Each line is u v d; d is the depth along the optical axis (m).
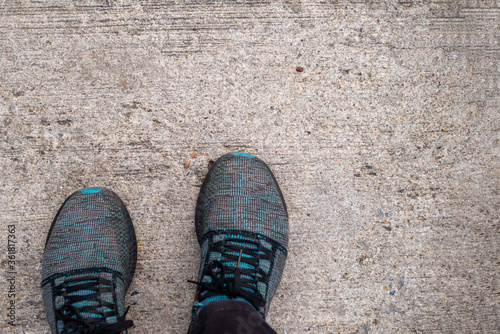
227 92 1.45
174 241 1.40
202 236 1.38
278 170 1.45
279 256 1.35
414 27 1.50
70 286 1.28
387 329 1.42
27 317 1.35
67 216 1.35
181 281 1.39
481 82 1.50
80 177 1.41
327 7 1.48
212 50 1.45
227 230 1.34
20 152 1.40
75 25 1.43
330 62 1.47
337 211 1.44
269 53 1.46
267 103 1.45
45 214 1.39
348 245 1.43
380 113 1.48
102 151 1.42
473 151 1.49
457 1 1.49
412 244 1.45
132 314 1.37
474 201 1.48
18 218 1.38
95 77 1.43
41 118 1.41
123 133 1.42
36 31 1.43
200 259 1.38
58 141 1.41
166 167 1.42
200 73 1.44
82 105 1.42
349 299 1.41
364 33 1.48
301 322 1.40
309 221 1.43
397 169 1.47
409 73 1.49
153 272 1.38
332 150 1.46
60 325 1.24
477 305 1.44
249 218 1.35
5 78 1.42
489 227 1.47
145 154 1.42
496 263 1.46
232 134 1.44
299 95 1.46
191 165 1.43
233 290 1.16
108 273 1.30
